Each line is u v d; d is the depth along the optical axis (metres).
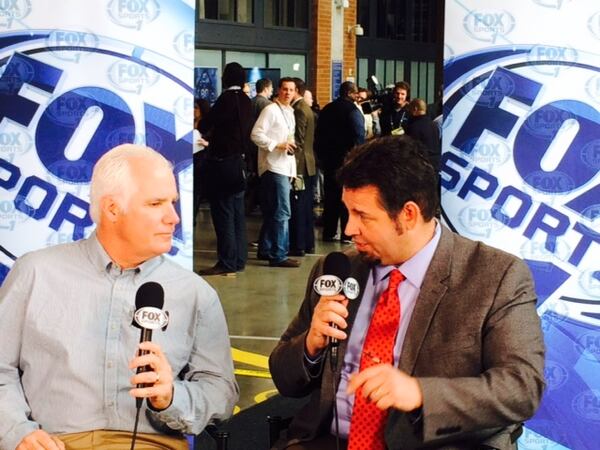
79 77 3.61
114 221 2.67
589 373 3.63
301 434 2.76
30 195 3.67
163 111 3.64
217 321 2.86
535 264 3.61
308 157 9.09
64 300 2.71
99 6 3.58
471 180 3.63
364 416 2.57
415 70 21.95
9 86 3.62
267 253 8.88
